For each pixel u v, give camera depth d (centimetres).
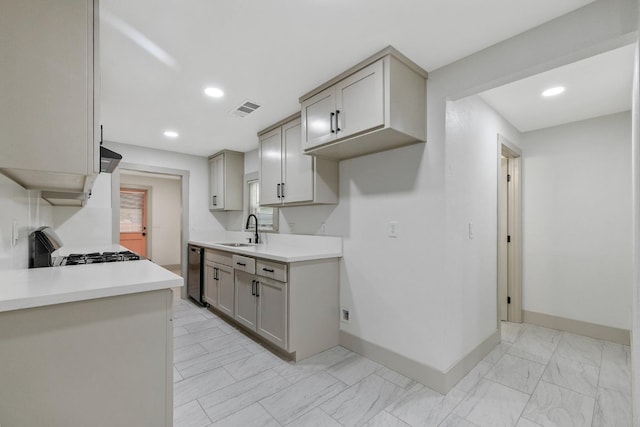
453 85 191
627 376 215
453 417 169
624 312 275
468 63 185
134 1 136
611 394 193
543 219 322
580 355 249
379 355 231
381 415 170
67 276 131
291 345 233
